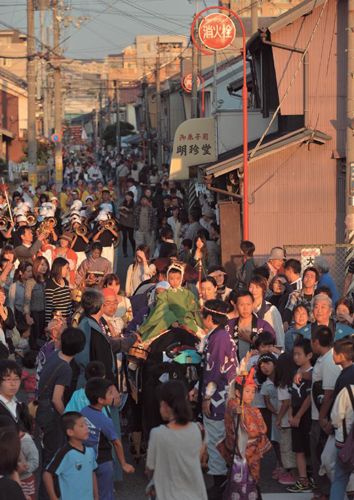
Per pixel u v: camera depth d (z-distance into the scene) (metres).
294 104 36.12
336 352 16.45
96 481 15.25
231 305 21.20
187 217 46.16
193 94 61.34
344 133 35.84
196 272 27.89
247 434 16.38
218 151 43.62
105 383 15.95
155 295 21.94
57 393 17.08
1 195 49.00
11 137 121.06
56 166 87.44
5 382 15.09
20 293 29.06
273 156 35.75
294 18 35.62
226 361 18.08
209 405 18.08
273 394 19.14
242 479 16.36
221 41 37.25
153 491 13.88
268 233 36.06
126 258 53.53
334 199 35.94
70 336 17.23
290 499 18.09
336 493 16.19
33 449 15.00
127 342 20.08
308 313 21.94
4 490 11.02
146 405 19.16
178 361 19.36
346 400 15.95
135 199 66.12
